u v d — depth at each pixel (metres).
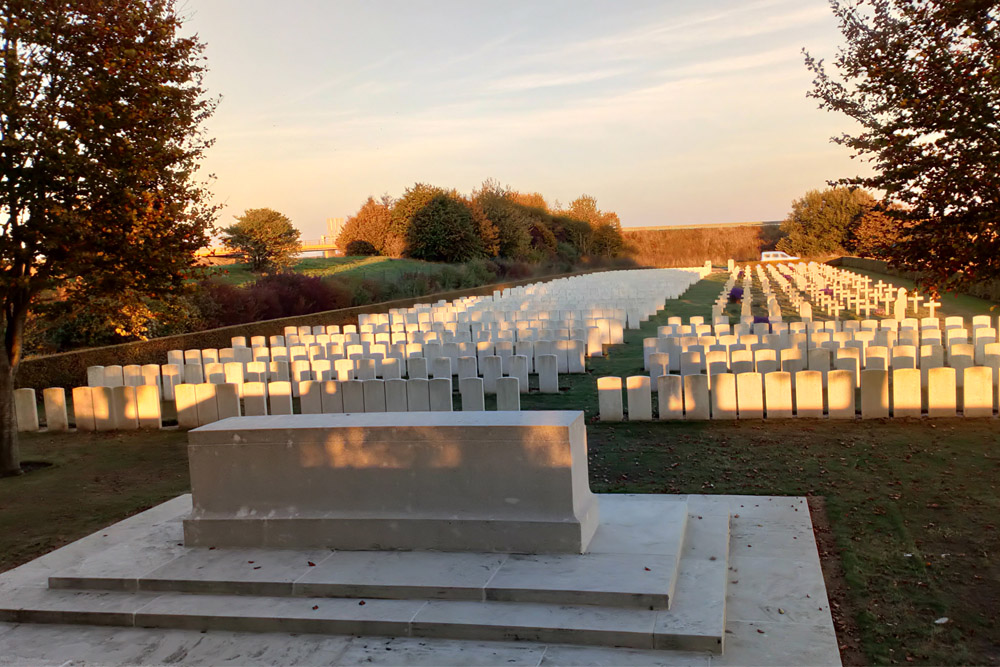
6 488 10.30
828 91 9.26
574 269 79.06
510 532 6.09
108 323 13.59
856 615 5.41
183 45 11.24
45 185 10.20
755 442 10.65
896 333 17.12
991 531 6.82
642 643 4.88
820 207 79.56
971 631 5.10
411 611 5.34
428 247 63.16
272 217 48.22
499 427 6.11
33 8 9.84
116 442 13.05
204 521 6.72
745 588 5.88
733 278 45.19
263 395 13.74
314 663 4.89
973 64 8.07
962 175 8.10
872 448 9.89
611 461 10.20
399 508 6.37
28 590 6.26
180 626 5.56
